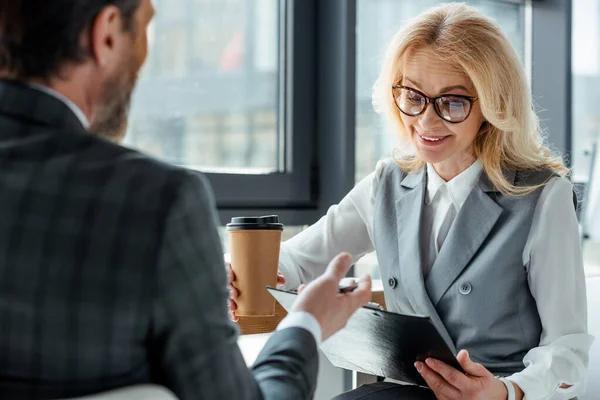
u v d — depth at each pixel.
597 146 3.63
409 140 1.63
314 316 0.99
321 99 2.74
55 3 0.88
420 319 1.14
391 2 2.97
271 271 1.46
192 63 2.53
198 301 0.85
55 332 0.83
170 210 0.83
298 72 2.70
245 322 1.57
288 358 0.95
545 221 1.55
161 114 2.48
